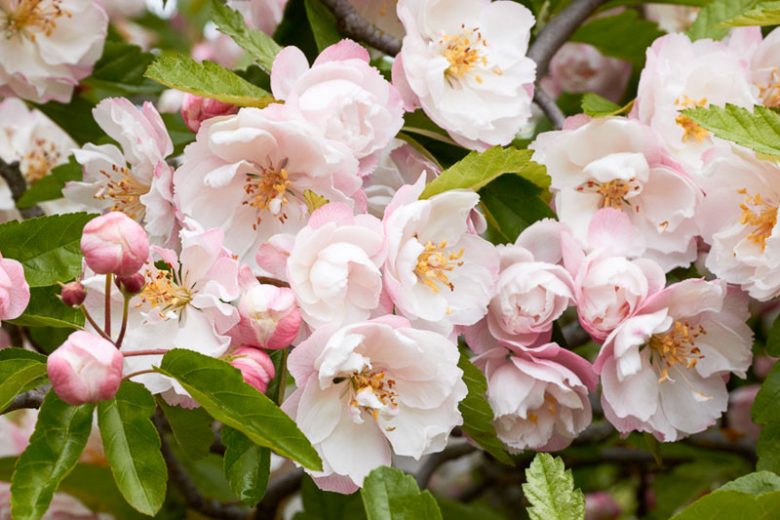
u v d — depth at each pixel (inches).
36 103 36.7
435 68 31.6
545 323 31.1
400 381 29.8
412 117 32.4
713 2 34.5
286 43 34.1
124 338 29.6
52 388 28.7
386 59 35.1
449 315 30.5
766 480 28.6
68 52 35.1
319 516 37.0
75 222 30.6
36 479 28.2
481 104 32.2
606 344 30.9
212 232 29.5
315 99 30.3
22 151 38.0
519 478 41.5
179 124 34.9
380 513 28.0
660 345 31.5
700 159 32.0
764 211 31.3
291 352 29.2
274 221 30.7
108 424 28.6
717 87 32.3
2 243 30.5
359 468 29.6
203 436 32.4
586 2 35.7
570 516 28.3
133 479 28.5
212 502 37.3
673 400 31.7
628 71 38.9
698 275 32.7
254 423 28.1
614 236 31.4
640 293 31.0
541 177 31.8
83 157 31.7
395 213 29.6
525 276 30.9
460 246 30.8
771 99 32.9
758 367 40.6
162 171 30.8
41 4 35.0
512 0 34.4
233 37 32.0
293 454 28.0
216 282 29.5
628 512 45.8
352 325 29.2
